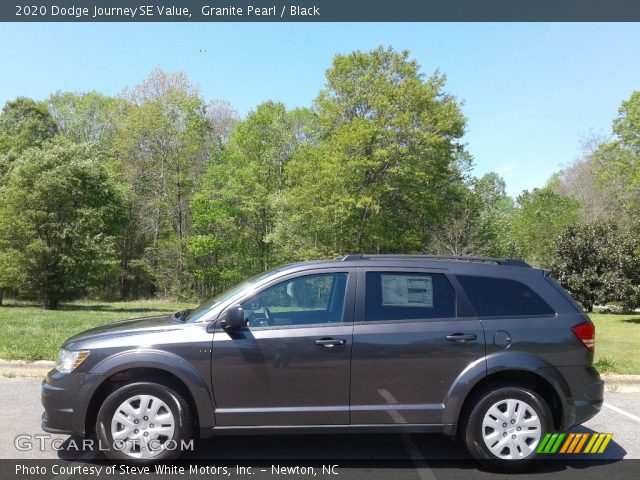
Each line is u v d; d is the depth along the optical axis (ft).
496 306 16.44
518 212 132.26
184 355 15.53
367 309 16.22
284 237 113.19
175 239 137.08
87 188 88.22
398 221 109.91
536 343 15.98
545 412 15.66
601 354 32.55
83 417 15.43
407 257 17.30
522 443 15.57
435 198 105.81
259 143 128.47
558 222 121.60
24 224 82.69
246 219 131.64
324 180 98.53
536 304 16.55
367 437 18.83
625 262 63.46
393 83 106.63
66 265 83.56
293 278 16.66
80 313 59.72
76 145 95.45
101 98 158.92
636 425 20.63
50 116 155.22
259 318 16.24
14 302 115.85
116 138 140.46
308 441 18.30
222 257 135.74
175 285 131.44
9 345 30.83
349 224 105.09
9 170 102.53
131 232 150.41
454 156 121.90
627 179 139.54
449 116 103.45
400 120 98.78
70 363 15.80
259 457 16.72
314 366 15.61
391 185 104.06
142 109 132.46
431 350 15.76
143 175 139.54
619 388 26.50
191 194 137.39
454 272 16.80
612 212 141.38
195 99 133.39
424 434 19.19
